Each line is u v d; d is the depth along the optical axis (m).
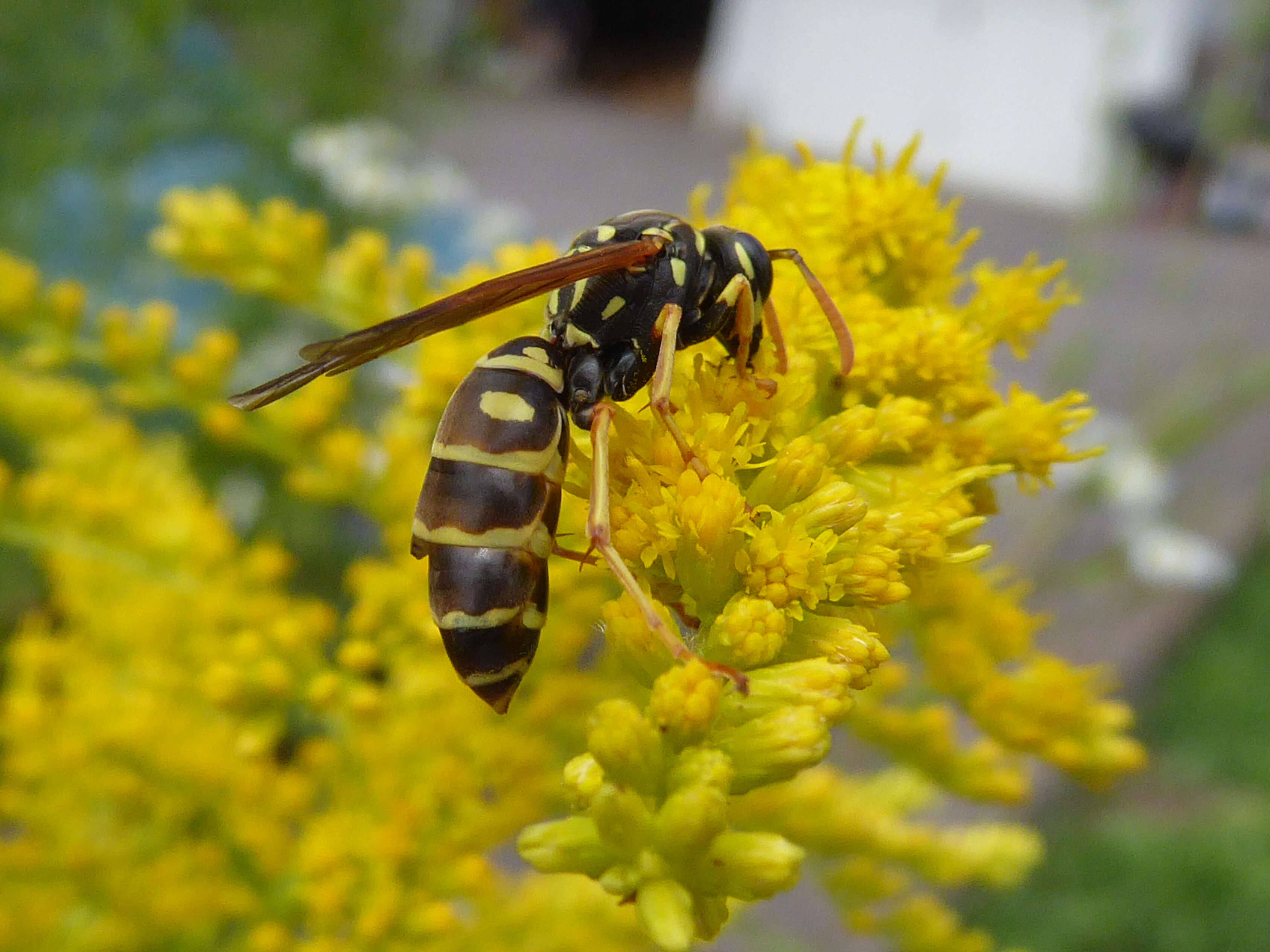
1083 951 0.15
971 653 0.06
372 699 0.06
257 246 0.06
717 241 0.05
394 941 0.06
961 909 0.15
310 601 0.07
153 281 0.13
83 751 0.06
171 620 0.07
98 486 0.07
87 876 0.06
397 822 0.06
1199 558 0.13
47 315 0.07
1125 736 0.19
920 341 0.05
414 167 0.15
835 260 0.05
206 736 0.06
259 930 0.06
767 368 0.05
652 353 0.05
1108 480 0.12
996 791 0.06
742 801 0.07
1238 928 0.15
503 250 0.06
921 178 0.05
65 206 0.12
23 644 0.07
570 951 0.07
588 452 0.05
